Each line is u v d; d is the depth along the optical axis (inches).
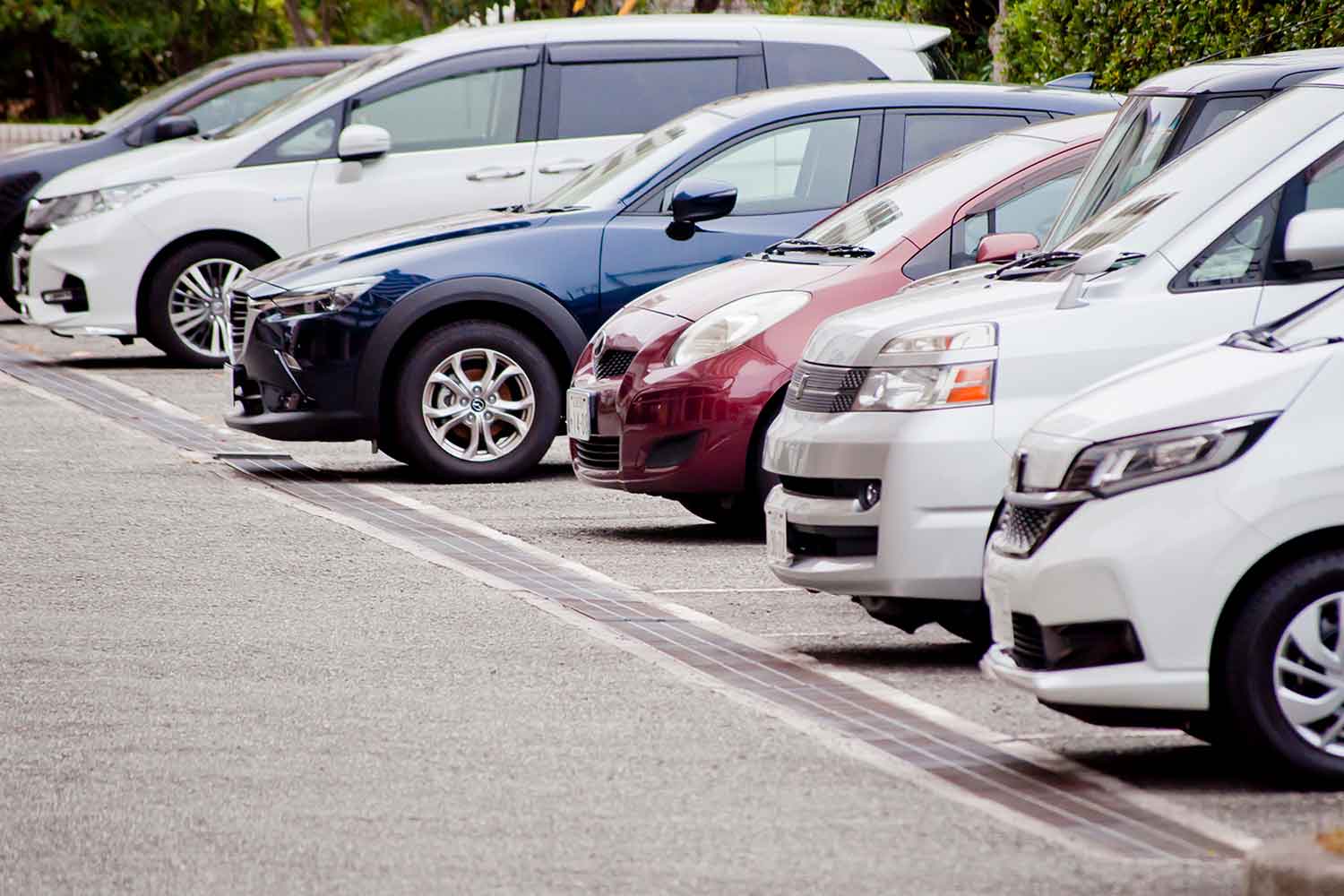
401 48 1501.0
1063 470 540.7
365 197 1464.1
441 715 604.1
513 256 1077.8
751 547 912.3
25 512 983.0
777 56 1397.6
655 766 548.4
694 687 642.2
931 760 559.8
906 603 665.0
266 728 589.6
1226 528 518.3
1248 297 645.3
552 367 1098.7
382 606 769.6
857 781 534.0
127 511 988.6
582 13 2384.4
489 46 1437.0
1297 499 517.0
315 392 1080.2
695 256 1069.8
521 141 1425.9
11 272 1865.2
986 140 921.5
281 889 450.6
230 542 906.7
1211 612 520.1
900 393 656.4
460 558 877.2
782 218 1061.1
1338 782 522.9
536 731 585.3
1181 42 1286.9
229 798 519.2
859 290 872.9
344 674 657.6
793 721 598.9
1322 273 647.1
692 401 882.8
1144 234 675.4
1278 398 525.0
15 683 645.3
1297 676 521.7
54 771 545.0
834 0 1846.7
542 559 877.8
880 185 1016.2
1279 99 700.7
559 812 506.3
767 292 891.4
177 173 1529.3
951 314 662.5
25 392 1443.2
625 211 1083.3
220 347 1557.6
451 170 1440.7
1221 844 479.8
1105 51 1354.6
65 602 774.5
